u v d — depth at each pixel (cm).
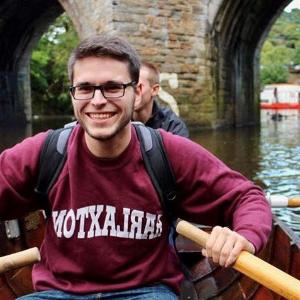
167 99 1402
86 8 1420
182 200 207
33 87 3738
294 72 6131
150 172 198
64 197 199
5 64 2558
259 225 183
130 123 197
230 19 1532
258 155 985
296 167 841
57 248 204
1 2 2205
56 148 200
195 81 1439
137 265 199
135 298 194
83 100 191
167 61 1392
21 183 205
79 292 197
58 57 3847
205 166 202
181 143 204
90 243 196
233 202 199
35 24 2477
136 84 196
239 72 1730
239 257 168
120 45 192
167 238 209
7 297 277
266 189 678
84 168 196
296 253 233
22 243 333
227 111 1625
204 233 181
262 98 4425
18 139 1506
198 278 331
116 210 196
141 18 1347
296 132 1521
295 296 152
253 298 267
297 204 381
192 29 1422
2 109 2575
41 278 206
